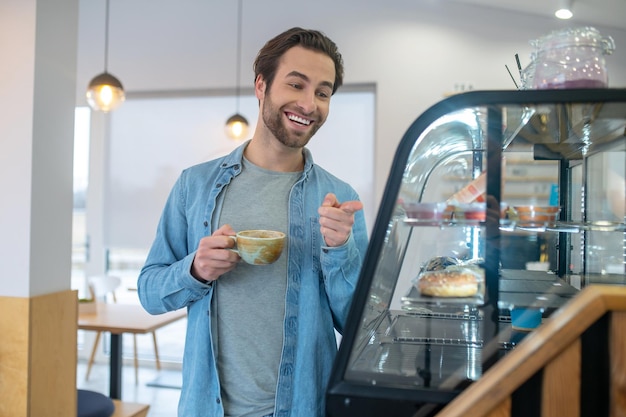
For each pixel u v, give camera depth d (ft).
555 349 2.35
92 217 15.72
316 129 4.00
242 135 13.16
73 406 7.05
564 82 2.82
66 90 6.77
